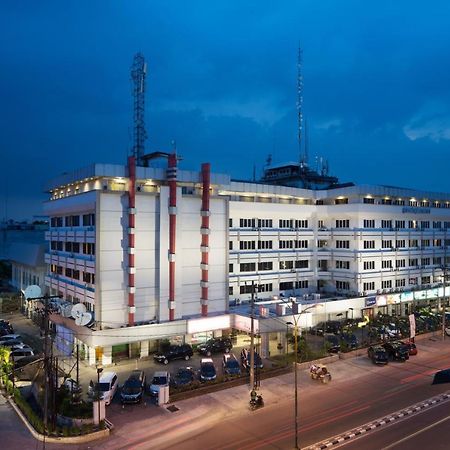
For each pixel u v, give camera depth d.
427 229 78.38
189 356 49.38
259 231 64.44
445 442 29.91
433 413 34.88
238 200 64.31
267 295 64.69
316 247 70.62
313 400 37.81
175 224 50.75
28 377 43.34
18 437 31.28
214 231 54.69
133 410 35.91
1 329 59.41
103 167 47.88
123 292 48.31
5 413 35.41
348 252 67.38
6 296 79.50
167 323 49.09
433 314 70.75
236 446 29.62
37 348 52.62
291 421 33.56
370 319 65.56
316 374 42.59
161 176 50.94
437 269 79.12
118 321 47.88
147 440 30.77
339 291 68.88
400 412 34.97
